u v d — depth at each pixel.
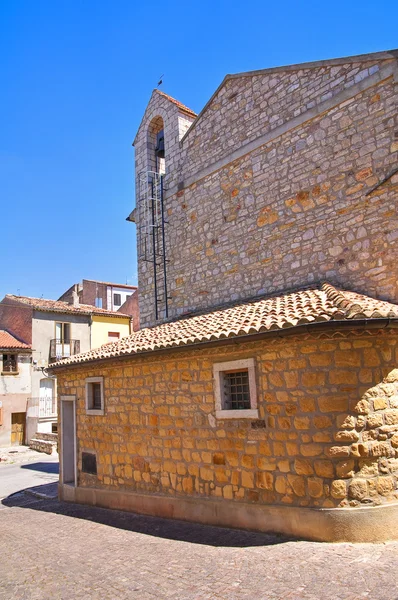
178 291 13.64
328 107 9.98
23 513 11.94
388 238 8.66
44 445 26.02
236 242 11.95
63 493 12.55
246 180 11.82
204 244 12.91
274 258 10.90
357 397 6.51
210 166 12.93
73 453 12.93
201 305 12.78
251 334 7.04
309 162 10.30
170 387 8.98
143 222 15.45
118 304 41.75
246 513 7.34
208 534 7.44
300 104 10.61
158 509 9.01
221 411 7.89
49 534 9.08
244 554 6.29
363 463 6.41
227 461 7.75
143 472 9.50
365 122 9.30
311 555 5.92
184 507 8.42
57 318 32.00
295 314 7.07
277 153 11.07
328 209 9.81
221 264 12.32
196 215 13.29
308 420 6.72
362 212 9.16
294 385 6.91
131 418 9.93
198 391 8.39
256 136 11.65
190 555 6.56
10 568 7.05
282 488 6.92
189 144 13.80
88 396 11.49
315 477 6.57
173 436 8.81
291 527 6.72
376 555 5.71
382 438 6.51
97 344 33.66
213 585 5.36
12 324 32.78
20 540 8.88
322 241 9.87
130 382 10.04
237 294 11.74
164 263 14.08
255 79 11.80
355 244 9.22
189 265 13.35
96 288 41.12
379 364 6.65
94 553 7.29
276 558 5.97
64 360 12.62
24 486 16.84
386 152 8.89
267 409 7.21
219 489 7.84
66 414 12.90
